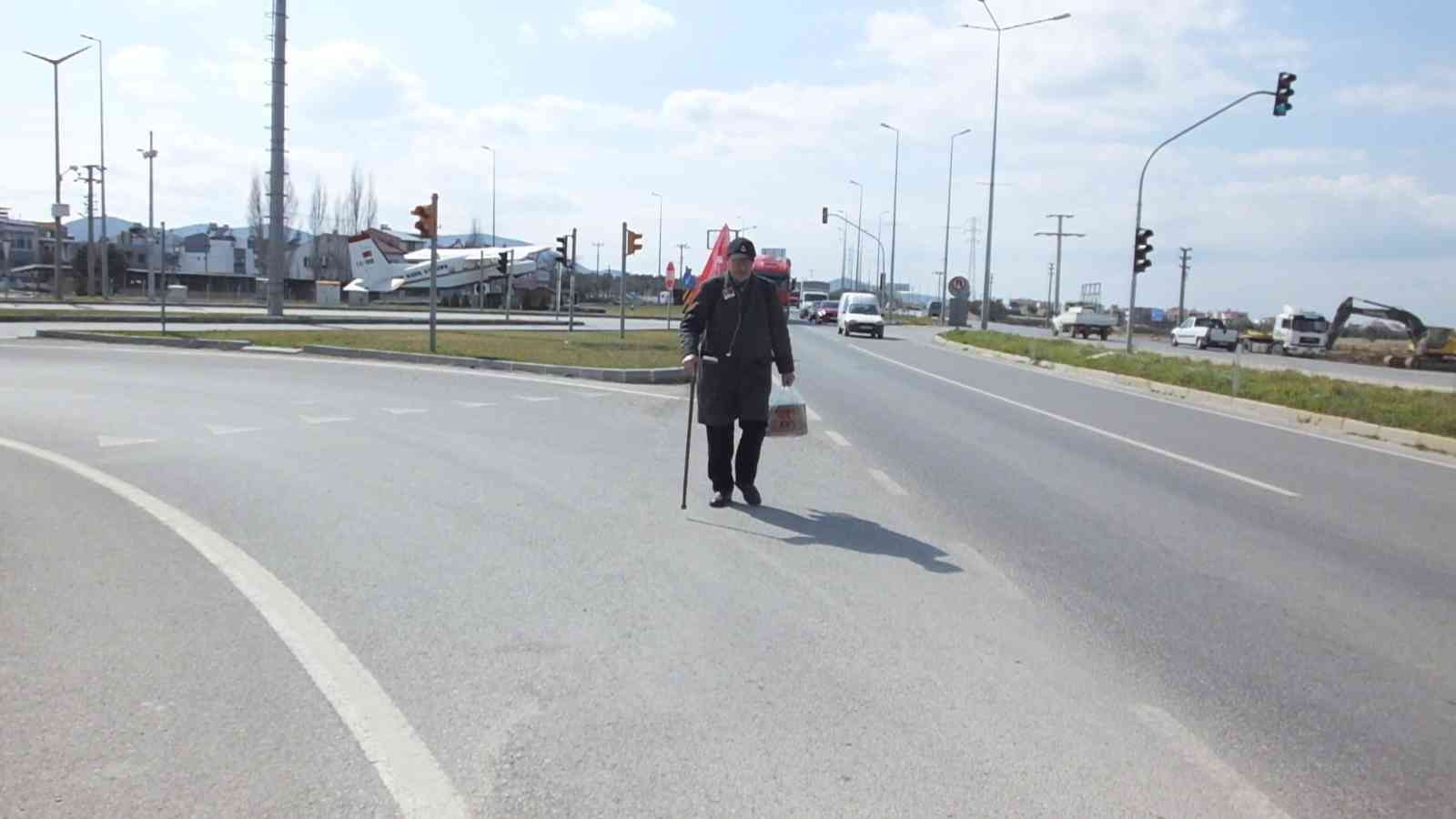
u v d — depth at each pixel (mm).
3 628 5535
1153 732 4512
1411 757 4344
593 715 4559
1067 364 28438
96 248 79750
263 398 15789
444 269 85500
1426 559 7832
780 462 11320
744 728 4453
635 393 17703
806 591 6465
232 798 3787
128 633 5477
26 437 11969
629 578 6660
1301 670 5332
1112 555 7617
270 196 41719
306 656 5188
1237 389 20328
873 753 4234
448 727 4414
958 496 9727
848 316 50812
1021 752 4277
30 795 3781
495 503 8805
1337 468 12422
